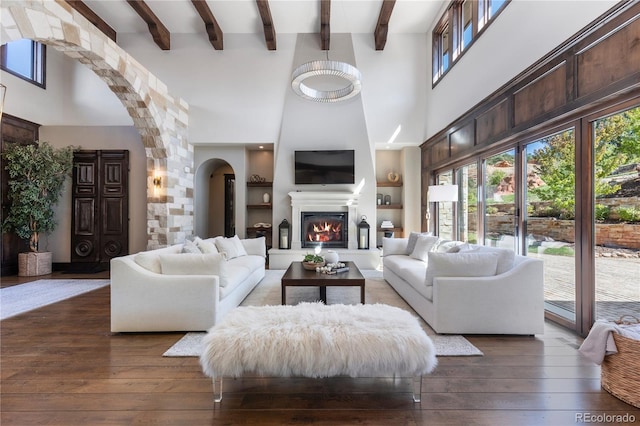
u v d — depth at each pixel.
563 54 2.85
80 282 5.02
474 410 1.73
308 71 4.03
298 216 6.50
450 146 5.39
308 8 5.77
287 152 6.60
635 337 1.78
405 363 1.76
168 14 5.93
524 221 3.61
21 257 5.55
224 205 8.02
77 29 3.58
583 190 2.74
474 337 2.74
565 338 2.72
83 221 6.34
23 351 2.47
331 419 1.66
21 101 5.79
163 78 6.51
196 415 1.69
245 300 3.88
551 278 3.20
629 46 2.23
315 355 1.75
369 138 6.61
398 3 5.66
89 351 2.47
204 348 1.81
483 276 2.84
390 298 3.99
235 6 5.72
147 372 2.14
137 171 6.41
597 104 2.56
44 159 5.56
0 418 1.65
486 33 4.24
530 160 3.51
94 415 1.68
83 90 6.44
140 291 2.80
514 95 3.61
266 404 1.79
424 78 6.54
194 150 6.89
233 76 6.54
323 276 3.44
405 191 6.90
